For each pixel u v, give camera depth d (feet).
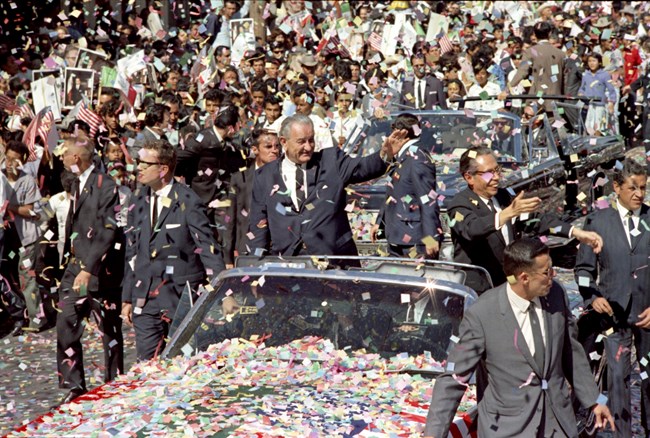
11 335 55.21
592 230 37.04
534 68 92.84
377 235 52.95
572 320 27.20
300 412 25.76
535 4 136.26
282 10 108.17
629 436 36.52
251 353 29.73
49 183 60.23
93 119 66.69
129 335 53.67
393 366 28.58
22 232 54.80
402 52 100.53
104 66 78.38
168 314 38.91
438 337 29.19
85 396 28.45
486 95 66.49
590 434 34.42
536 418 26.02
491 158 36.29
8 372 47.98
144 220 39.55
